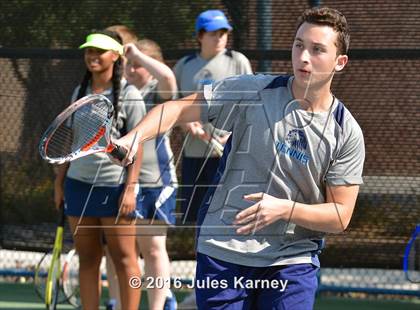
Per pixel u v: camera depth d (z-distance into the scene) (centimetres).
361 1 1583
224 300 866
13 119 1736
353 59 1589
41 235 1741
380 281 1791
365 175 1602
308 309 867
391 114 1584
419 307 1711
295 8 1612
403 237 1598
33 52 1712
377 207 1606
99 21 1694
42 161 1733
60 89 1706
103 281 1878
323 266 1636
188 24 1659
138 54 1466
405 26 1573
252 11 1627
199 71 1551
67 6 1703
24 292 1816
